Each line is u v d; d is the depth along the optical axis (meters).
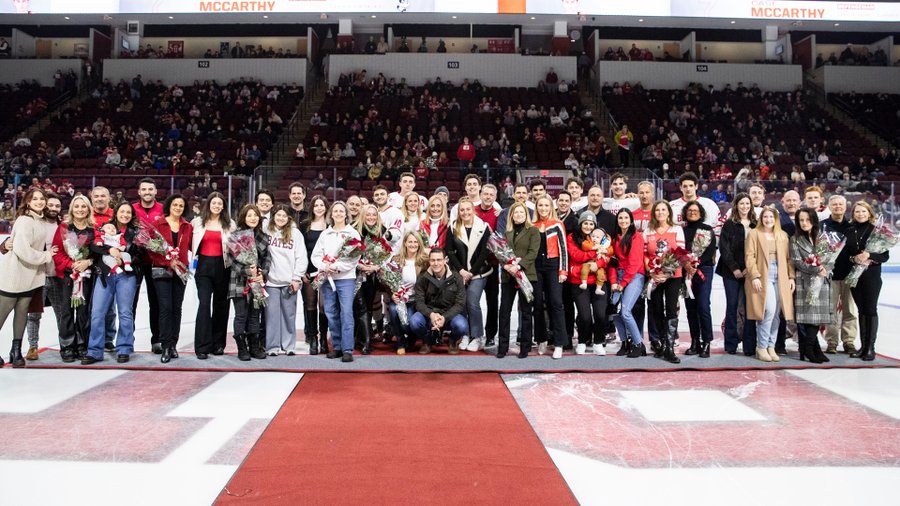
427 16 20.45
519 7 18.67
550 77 22.30
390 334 6.09
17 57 24.16
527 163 17.16
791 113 21.44
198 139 19.02
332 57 22.61
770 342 5.20
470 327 5.68
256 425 3.46
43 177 11.92
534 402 3.96
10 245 4.85
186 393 4.12
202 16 20.06
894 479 2.80
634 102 21.77
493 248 5.19
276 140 19.02
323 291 5.23
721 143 19.30
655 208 5.27
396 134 18.73
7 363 5.02
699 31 25.42
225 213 5.26
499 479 2.76
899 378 4.62
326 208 5.78
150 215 5.20
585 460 2.99
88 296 5.15
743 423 3.57
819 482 2.77
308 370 4.77
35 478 2.75
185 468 2.86
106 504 2.50
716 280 13.28
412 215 6.04
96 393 4.11
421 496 2.57
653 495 2.62
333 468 2.86
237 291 5.09
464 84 21.88
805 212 5.17
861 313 5.30
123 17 20.17
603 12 18.84
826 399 4.07
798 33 25.20
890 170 17.52
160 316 5.05
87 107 20.78
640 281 5.25
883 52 24.47
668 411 3.79
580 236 5.45
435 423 3.52
